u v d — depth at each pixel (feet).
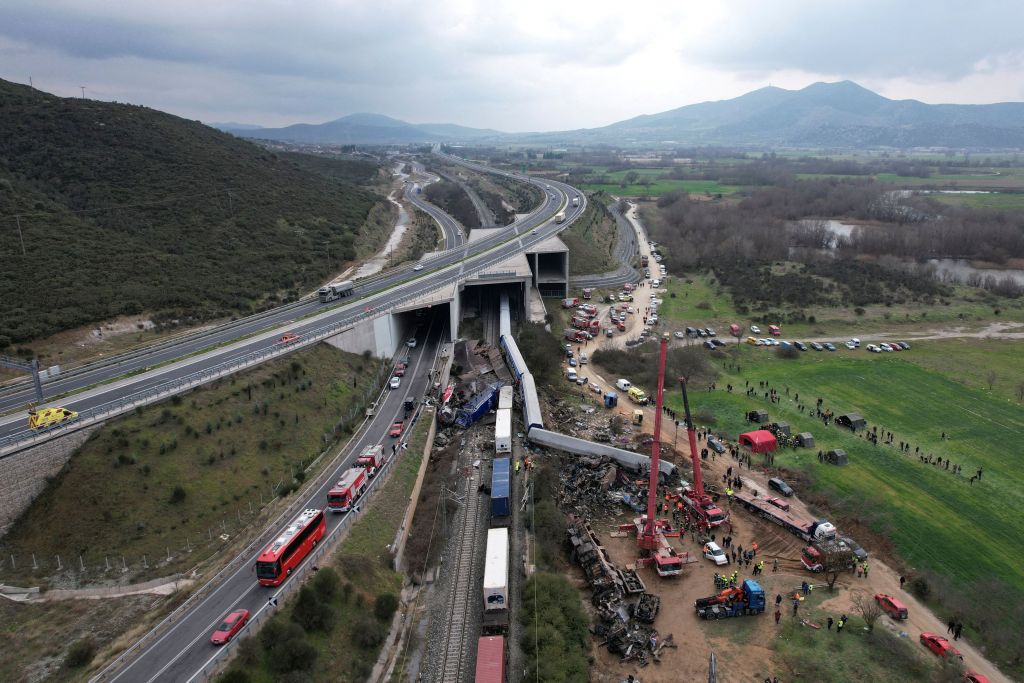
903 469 319.27
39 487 242.58
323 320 420.36
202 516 248.52
